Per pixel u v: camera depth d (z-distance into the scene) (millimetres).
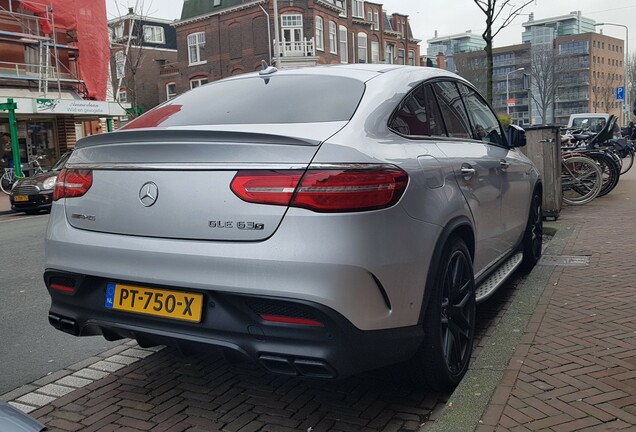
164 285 2902
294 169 2689
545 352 3598
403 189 2918
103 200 3145
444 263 3271
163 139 2963
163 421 3258
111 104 25875
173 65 48469
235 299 2744
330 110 3197
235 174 2779
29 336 4848
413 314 2979
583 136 13078
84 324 3197
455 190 3508
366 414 3258
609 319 4137
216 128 3178
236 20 42562
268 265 2664
